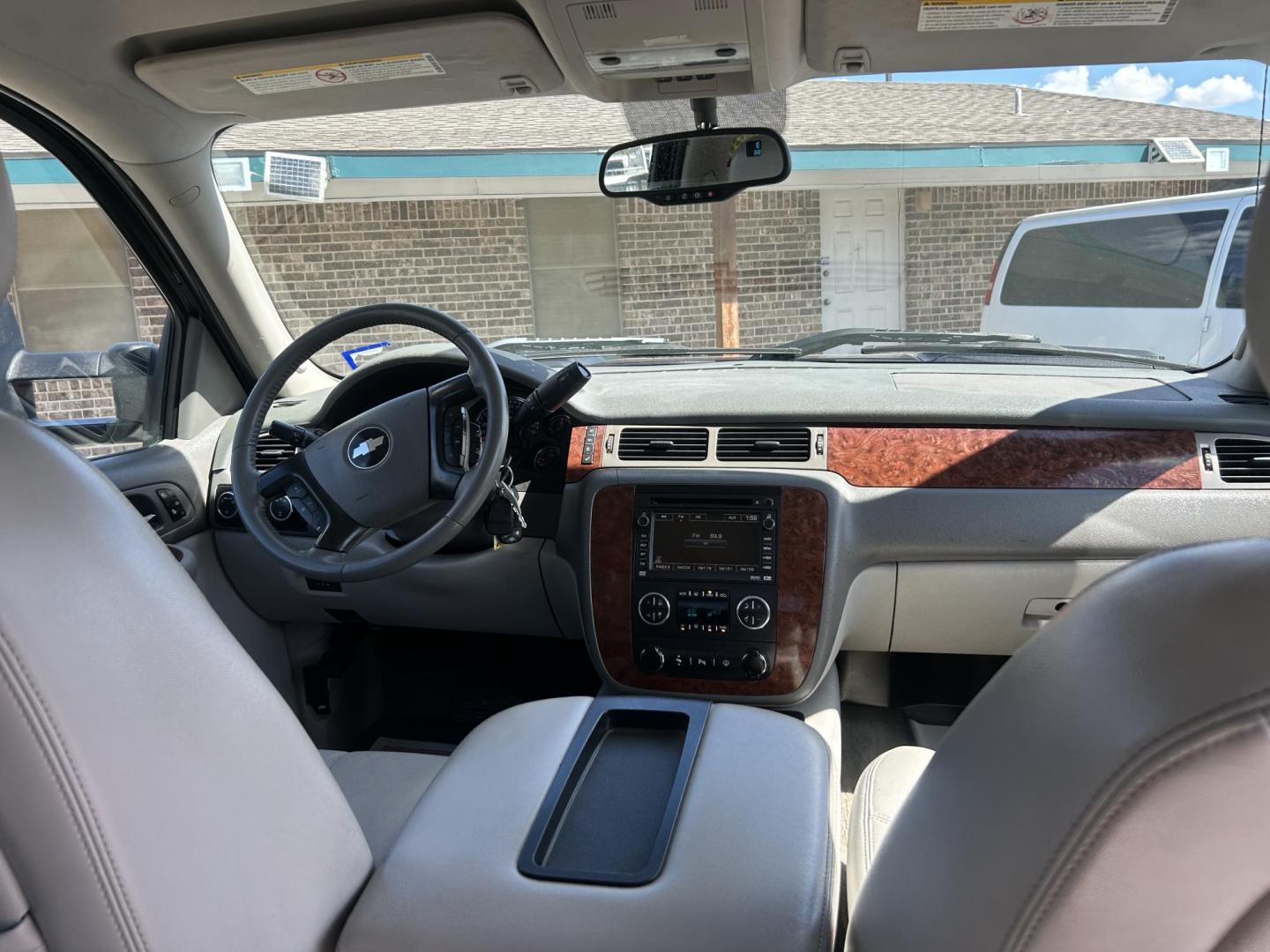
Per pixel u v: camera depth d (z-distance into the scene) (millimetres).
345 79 2119
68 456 717
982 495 2080
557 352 2771
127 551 718
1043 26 1900
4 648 603
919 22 1871
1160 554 605
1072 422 2107
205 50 1971
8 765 619
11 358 2410
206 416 2684
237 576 2562
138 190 2445
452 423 1860
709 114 2260
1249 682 467
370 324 1903
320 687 2738
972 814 649
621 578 2174
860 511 2105
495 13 1848
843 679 2629
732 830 991
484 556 2324
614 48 1922
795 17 1858
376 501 1835
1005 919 587
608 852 993
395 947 872
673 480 2150
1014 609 2154
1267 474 2027
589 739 1198
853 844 1133
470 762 1162
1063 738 562
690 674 2164
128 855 667
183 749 718
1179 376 2373
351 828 931
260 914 791
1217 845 500
